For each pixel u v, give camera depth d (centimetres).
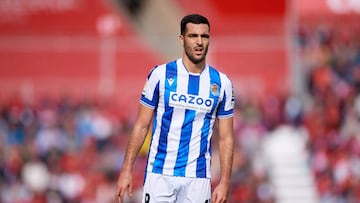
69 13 9594
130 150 2641
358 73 8962
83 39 9469
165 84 2623
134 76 9362
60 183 7856
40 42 9431
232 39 9144
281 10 9256
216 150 7281
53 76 9344
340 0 8144
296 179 7769
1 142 8262
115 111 8638
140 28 9556
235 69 9044
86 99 8912
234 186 7494
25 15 9525
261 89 8894
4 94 9144
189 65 2630
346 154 7994
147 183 2662
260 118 8269
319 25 9256
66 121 8494
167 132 2633
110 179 7875
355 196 7700
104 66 9394
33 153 8150
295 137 8119
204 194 2658
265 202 7531
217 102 2642
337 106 8531
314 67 8981
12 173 7950
